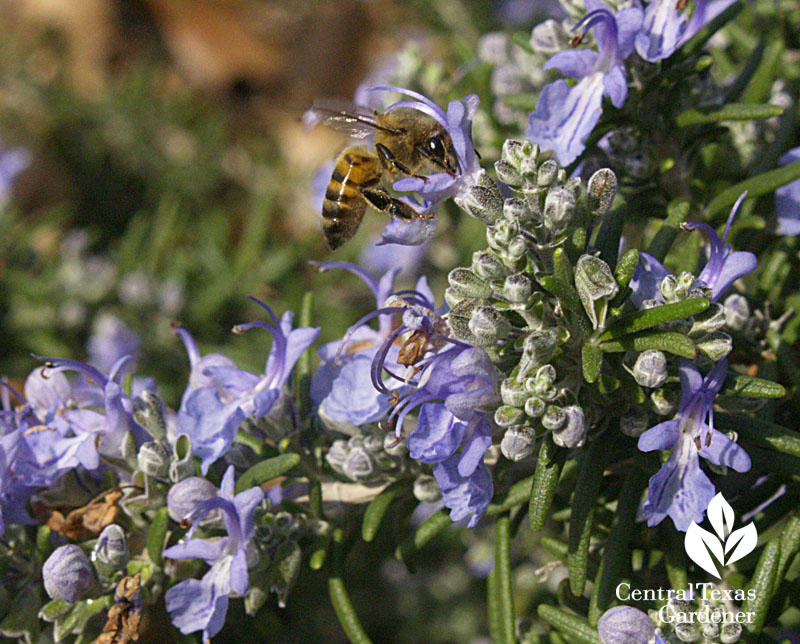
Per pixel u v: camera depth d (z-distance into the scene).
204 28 0.60
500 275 0.21
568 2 0.24
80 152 0.45
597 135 0.23
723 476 0.22
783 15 0.26
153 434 0.23
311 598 0.34
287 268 0.36
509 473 0.22
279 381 0.23
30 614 0.23
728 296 0.23
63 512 0.23
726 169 0.25
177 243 0.41
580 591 0.21
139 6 0.60
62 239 0.40
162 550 0.22
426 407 0.21
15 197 0.44
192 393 0.23
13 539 0.23
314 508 0.23
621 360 0.21
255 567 0.22
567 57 0.23
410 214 0.22
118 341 0.35
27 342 0.35
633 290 0.21
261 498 0.22
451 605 0.39
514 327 0.21
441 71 0.28
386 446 0.22
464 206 0.21
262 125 0.55
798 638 0.22
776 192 0.24
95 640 0.22
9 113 0.45
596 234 0.22
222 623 0.22
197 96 0.52
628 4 0.23
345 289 0.37
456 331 0.21
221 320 0.35
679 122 0.23
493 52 0.28
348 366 0.23
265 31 0.60
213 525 0.22
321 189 0.31
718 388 0.21
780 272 0.24
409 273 0.35
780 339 0.23
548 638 0.23
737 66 0.27
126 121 0.44
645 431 0.21
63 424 0.23
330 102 0.24
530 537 0.27
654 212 0.24
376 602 0.38
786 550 0.21
